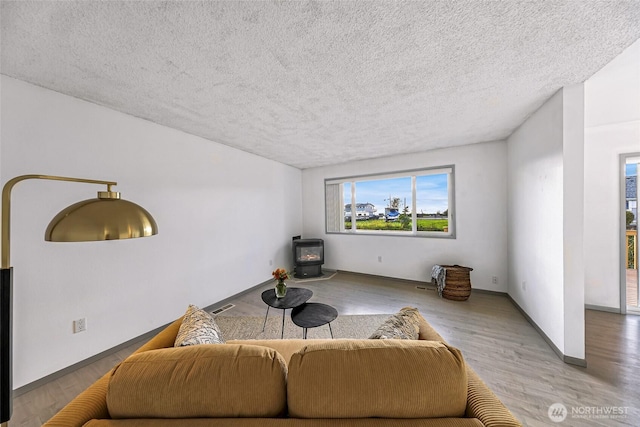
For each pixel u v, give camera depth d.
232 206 3.53
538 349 2.14
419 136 3.17
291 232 4.88
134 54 1.45
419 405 0.73
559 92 1.97
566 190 1.93
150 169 2.51
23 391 1.69
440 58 1.53
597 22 1.21
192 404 0.74
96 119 2.11
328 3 1.10
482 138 3.32
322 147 3.60
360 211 4.72
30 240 1.75
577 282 1.92
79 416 0.76
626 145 2.77
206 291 3.11
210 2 1.09
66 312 1.91
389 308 3.11
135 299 2.37
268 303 2.23
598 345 2.17
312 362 0.77
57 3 1.07
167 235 2.67
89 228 0.78
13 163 1.68
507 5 1.12
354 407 0.73
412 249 4.12
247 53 1.46
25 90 1.73
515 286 3.10
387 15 1.17
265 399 0.75
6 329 0.79
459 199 3.71
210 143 3.20
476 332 2.45
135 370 0.79
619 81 1.83
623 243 2.81
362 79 1.76
